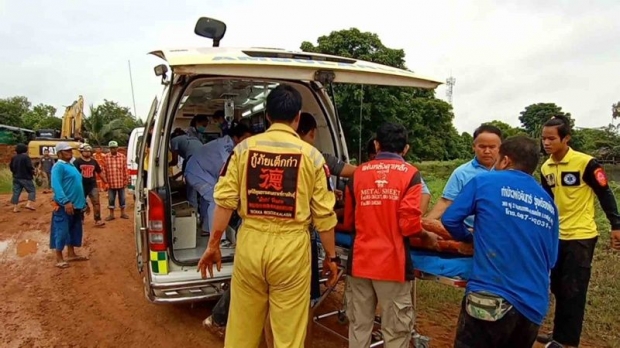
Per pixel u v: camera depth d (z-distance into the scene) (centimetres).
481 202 258
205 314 466
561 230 366
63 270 632
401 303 294
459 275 282
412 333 336
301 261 266
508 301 244
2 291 547
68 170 649
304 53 404
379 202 290
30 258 703
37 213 1156
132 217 1041
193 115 662
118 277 598
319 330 418
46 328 438
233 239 446
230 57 344
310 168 265
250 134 488
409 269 289
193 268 384
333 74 359
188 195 501
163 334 422
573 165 361
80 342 408
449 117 2384
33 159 1872
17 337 419
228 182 270
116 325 443
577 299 362
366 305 306
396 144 301
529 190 255
